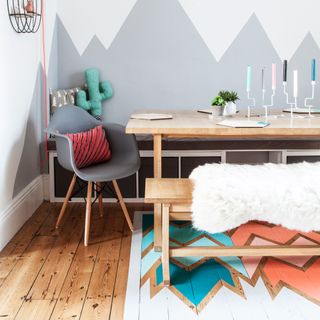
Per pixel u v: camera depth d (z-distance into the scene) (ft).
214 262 8.57
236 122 8.98
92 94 13.67
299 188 7.53
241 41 13.79
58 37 13.71
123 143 11.02
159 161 9.09
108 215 11.54
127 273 8.17
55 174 12.50
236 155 13.76
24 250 9.23
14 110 10.23
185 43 13.80
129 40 13.76
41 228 10.57
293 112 11.18
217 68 13.91
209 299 7.21
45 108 12.69
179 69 13.92
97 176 9.57
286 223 7.59
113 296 7.33
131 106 14.07
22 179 10.98
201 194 7.45
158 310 6.89
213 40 13.79
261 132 8.52
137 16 13.66
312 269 8.28
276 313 6.79
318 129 8.50
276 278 7.92
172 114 11.02
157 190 8.02
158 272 8.18
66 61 13.80
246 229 10.30
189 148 12.26
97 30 13.70
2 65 9.37
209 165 8.68
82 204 12.50
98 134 10.75
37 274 8.11
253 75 13.94
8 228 9.70
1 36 9.27
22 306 7.00
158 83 13.98
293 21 13.70
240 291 7.46
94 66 13.84
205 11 13.65
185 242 9.53
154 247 9.12
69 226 10.71
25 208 11.00
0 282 7.79
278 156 12.71
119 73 13.89
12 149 10.15
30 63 11.41
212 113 10.34
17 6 10.25
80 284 7.74
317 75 13.94
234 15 13.67
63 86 13.91
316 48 13.83
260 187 7.55
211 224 7.50
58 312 6.84
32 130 11.75
